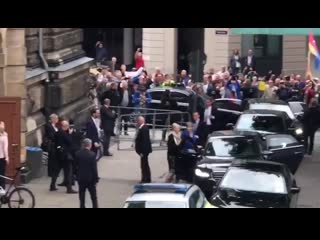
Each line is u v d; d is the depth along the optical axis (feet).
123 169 89.35
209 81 123.03
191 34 171.63
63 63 99.14
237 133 78.79
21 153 80.89
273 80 134.21
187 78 128.77
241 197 59.36
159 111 107.24
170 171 80.69
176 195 51.39
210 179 70.18
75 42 106.22
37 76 91.50
